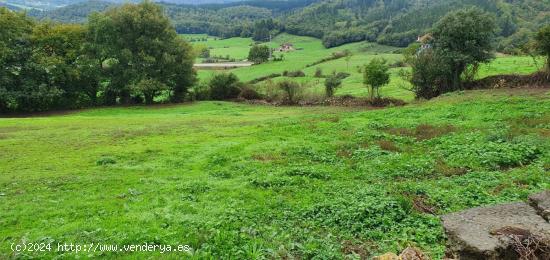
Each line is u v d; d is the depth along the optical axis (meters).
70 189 15.95
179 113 46.81
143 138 26.83
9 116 51.69
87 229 11.55
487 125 23.56
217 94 60.34
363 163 18.30
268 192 14.70
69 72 54.94
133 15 57.44
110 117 41.19
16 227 12.06
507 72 47.03
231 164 19.03
